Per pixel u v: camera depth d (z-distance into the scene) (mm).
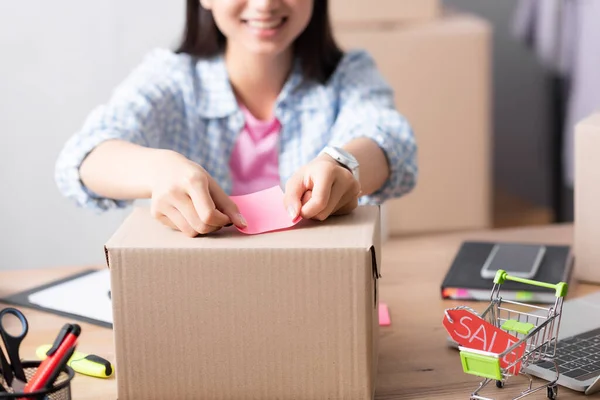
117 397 878
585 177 1223
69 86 2229
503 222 3434
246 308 847
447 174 2689
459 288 1170
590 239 1229
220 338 856
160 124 1492
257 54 1434
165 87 1501
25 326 826
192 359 862
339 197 919
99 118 1355
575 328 1016
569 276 1265
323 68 1568
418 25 2654
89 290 1224
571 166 2988
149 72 1534
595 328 1017
